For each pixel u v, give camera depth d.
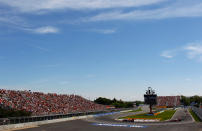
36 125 37.38
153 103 63.16
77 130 32.09
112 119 50.94
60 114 46.25
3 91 49.00
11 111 35.97
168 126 36.34
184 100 158.50
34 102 52.75
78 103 72.12
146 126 36.91
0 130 30.38
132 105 128.62
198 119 48.50
